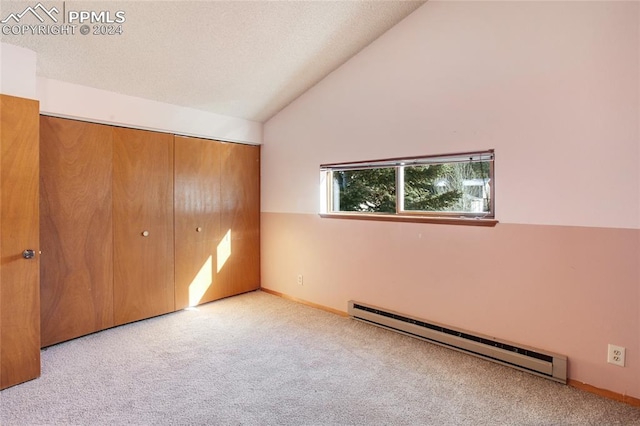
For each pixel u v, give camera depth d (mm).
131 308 3320
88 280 3033
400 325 3062
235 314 3600
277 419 1928
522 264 2457
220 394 2164
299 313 3635
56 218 2840
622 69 2049
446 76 2777
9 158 2203
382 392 2189
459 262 2760
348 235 3502
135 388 2219
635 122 2020
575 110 2209
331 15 2748
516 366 2441
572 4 2203
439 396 2145
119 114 3125
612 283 2127
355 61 3373
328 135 3637
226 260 4121
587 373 2223
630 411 1997
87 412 1972
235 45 2836
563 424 1888
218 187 4012
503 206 2521
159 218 3498
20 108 2242
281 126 4129
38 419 1908
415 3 2861
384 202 3279
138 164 3328
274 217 4277
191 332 3127
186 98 3457
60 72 2707
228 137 4008
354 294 3475
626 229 2072
